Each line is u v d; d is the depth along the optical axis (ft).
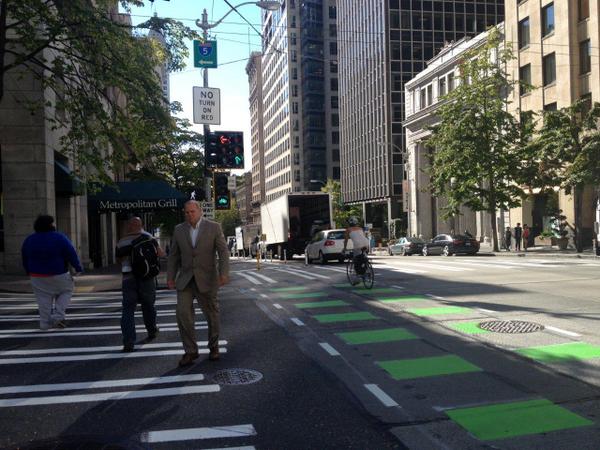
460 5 216.74
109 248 104.37
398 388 17.21
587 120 87.25
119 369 19.88
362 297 37.88
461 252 105.09
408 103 180.24
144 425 14.33
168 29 52.80
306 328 27.30
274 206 113.19
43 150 59.52
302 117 343.05
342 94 272.10
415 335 24.81
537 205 120.47
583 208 103.65
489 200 106.32
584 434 13.17
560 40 107.24
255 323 29.04
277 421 14.55
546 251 100.78
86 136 52.37
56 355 22.16
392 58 214.48
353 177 258.16
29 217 59.11
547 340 22.74
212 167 57.36
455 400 15.90
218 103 57.62
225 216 396.16
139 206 78.07
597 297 34.04
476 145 103.24
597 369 18.43
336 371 19.30
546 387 16.81
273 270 69.46
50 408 15.74
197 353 20.59
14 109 59.00
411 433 13.58
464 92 105.81
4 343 24.58
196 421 14.58
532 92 115.75
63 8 45.44
